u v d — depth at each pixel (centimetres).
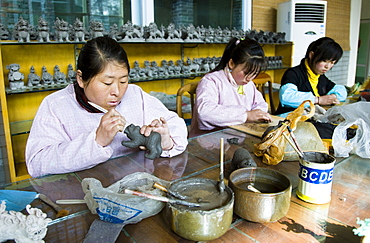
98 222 64
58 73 225
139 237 61
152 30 253
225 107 155
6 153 190
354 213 69
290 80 216
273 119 156
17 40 202
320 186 72
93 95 103
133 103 127
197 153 108
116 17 277
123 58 98
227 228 59
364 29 606
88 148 93
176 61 296
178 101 190
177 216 57
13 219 57
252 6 359
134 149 124
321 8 363
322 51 203
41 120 108
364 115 120
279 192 63
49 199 76
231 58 167
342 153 103
